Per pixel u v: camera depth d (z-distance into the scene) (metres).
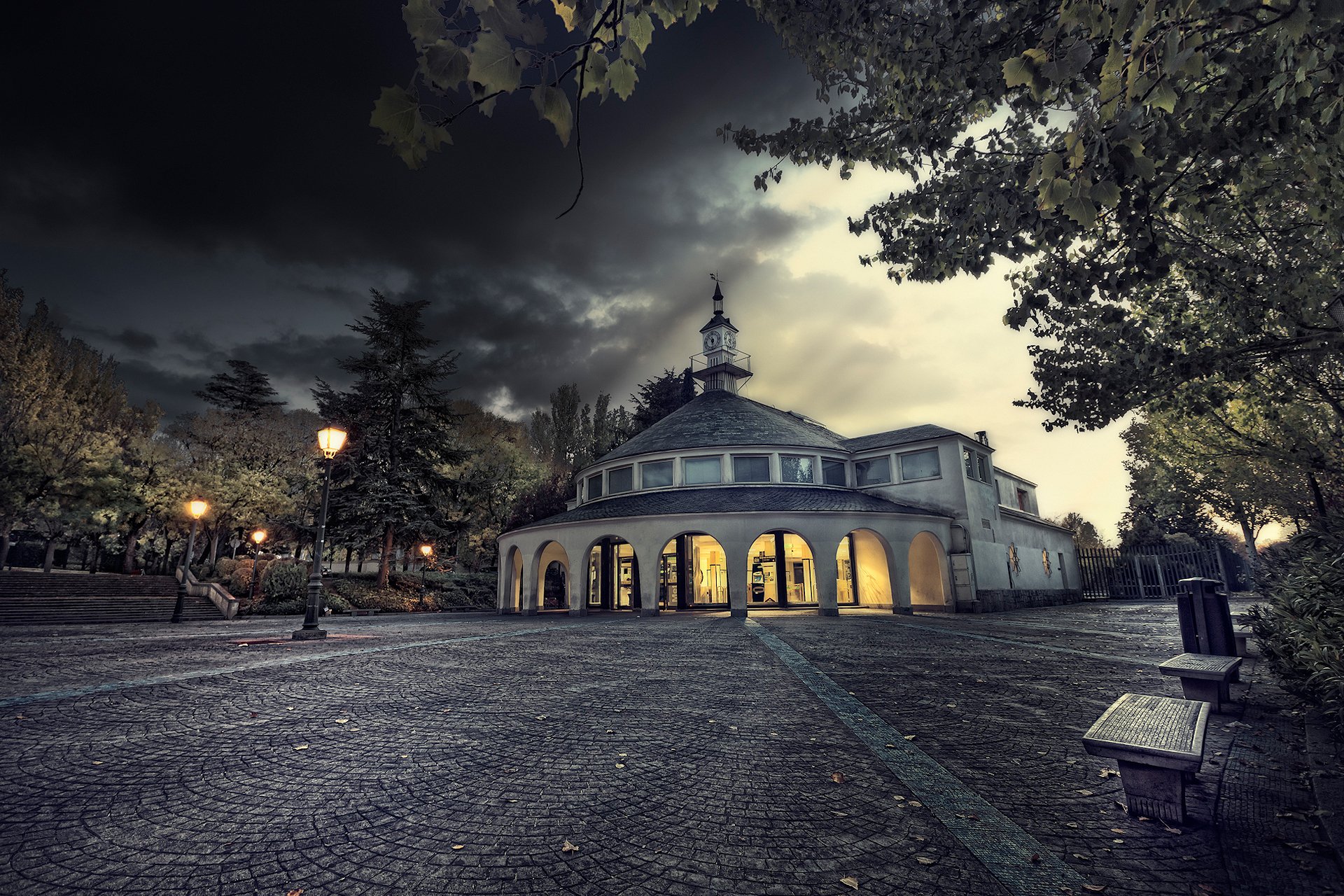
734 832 3.19
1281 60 2.53
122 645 11.90
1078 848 2.97
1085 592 35.69
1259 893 2.51
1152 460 24.86
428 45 1.51
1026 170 4.06
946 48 4.01
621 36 1.81
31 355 35.34
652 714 5.97
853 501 24.39
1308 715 5.36
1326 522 6.93
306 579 27.48
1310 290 5.82
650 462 28.73
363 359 33.22
